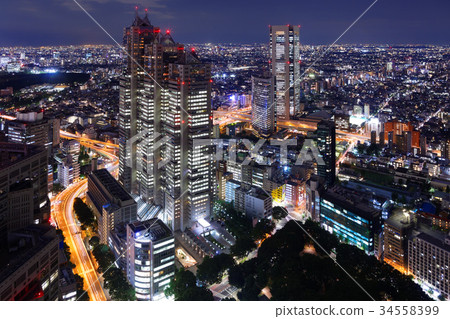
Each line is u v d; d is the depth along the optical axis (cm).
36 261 18000
